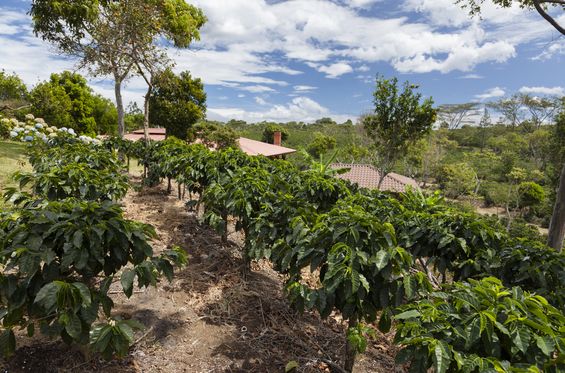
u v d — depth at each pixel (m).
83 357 2.73
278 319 3.84
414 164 38.88
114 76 13.77
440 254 3.96
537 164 40.78
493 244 3.77
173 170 7.63
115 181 4.48
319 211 5.42
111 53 12.98
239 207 4.25
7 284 2.03
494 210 31.42
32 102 23.53
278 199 4.20
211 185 5.29
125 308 3.62
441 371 1.54
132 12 12.83
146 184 9.01
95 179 4.16
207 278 4.55
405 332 1.86
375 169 21.61
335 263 2.47
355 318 2.85
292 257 3.16
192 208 7.24
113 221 2.39
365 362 3.41
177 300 3.95
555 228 6.58
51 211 2.50
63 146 7.76
